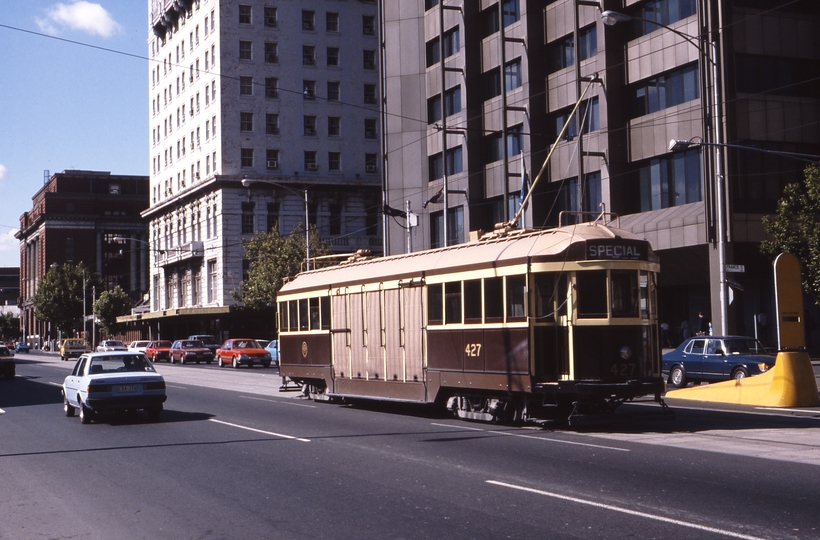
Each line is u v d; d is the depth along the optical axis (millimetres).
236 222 70438
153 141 90438
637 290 15000
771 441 13031
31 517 8703
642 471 10414
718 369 24594
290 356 24203
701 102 34125
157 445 14234
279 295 24984
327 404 22281
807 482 9508
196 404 22875
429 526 7797
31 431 17031
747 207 33906
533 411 15398
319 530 7777
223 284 69750
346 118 75375
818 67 35812
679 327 39781
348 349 20906
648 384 14828
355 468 11266
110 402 17859
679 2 35688
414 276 18328
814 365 30656
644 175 37938
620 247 14977
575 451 12344
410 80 51969
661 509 8195
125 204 127750
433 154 51094
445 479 10227
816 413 17375
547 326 14984
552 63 43344
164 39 87312
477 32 48000
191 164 78625
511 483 9797
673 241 35062
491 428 15773
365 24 76938
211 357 56469
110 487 10344
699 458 11406
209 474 11094
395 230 52000
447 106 50125
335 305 21609
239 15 72188
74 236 124312
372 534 7559
